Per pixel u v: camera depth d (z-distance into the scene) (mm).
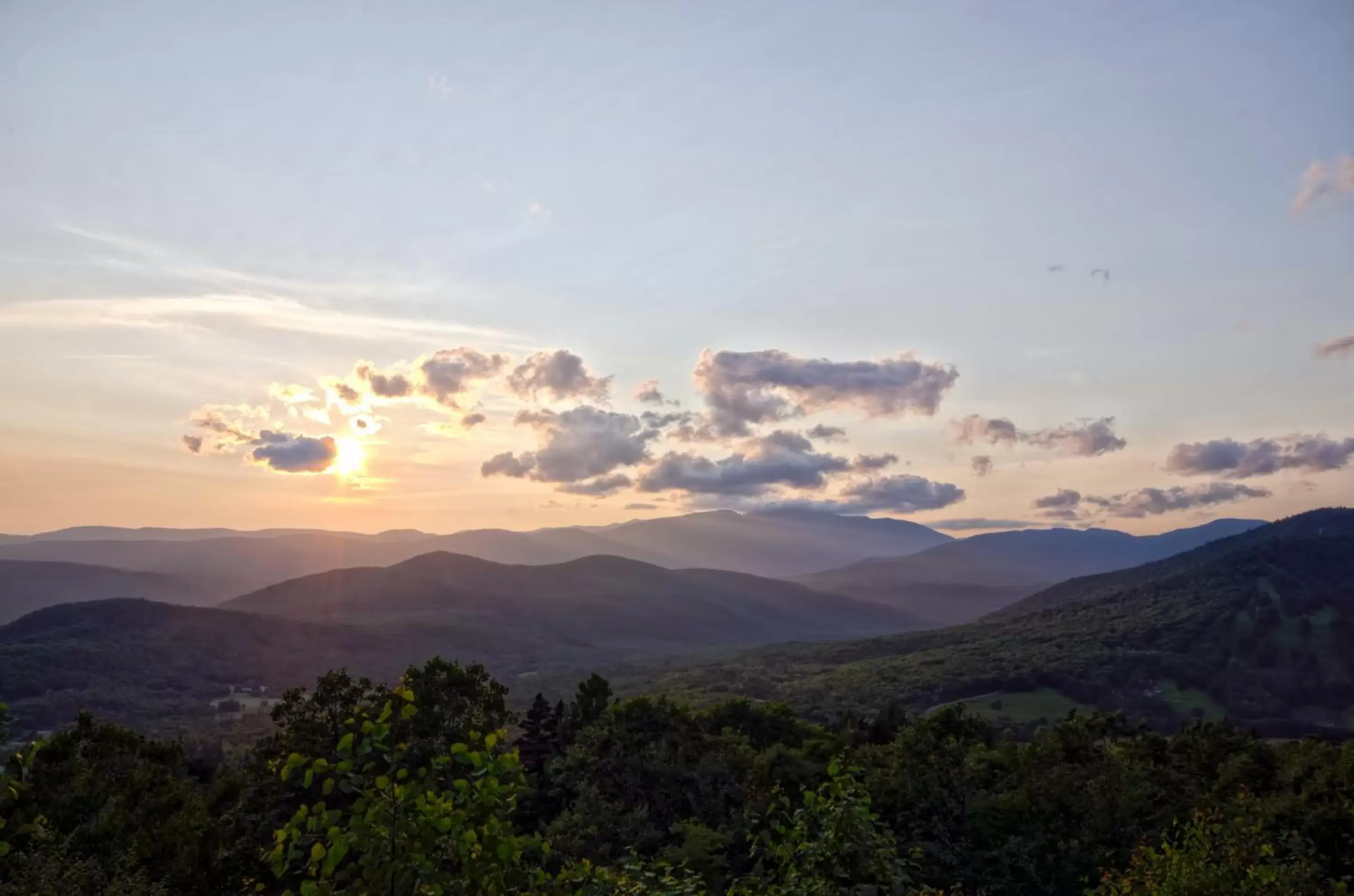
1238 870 13797
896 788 32438
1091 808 30250
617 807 34688
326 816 6488
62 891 17875
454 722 31578
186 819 25031
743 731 54031
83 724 29359
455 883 6422
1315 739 39219
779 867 10336
